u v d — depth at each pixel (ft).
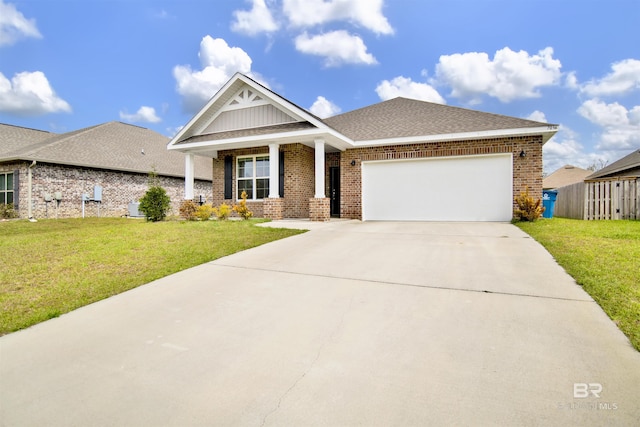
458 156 36.91
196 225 33.55
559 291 13.42
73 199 59.52
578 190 43.42
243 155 46.01
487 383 7.89
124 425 6.89
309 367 8.88
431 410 7.03
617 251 18.62
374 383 8.07
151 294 14.84
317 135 36.22
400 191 39.60
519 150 34.88
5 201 57.72
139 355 9.79
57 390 8.18
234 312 12.68
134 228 31.63
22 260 20.16
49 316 12.59
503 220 35.60
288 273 17.31
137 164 70.33
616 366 8.33
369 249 22.04
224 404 7.48
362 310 12.40
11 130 71.31
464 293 13.65
